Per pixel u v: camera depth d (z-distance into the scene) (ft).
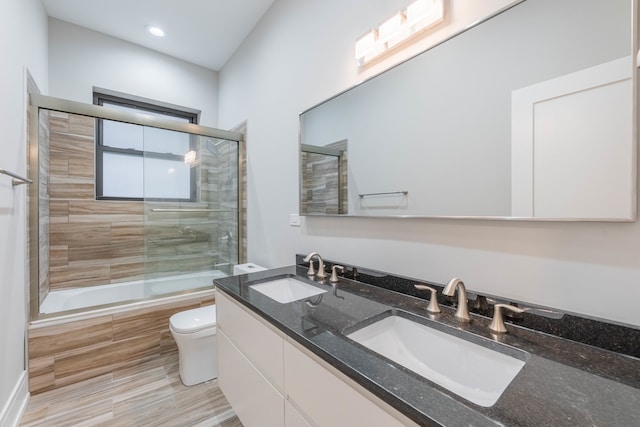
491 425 1.60
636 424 1.62
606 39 2.48
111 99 9.33
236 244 9.43
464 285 3.26
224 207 9.95
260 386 3.64
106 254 8.82
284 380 3.15
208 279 9.32
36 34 6.75
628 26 2.38
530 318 2.84
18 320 5.24
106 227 8.83
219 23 8.21
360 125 4.85
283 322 3.10
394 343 3.32
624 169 2.39
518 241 3.05
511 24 3.07
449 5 3.66
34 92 6.65
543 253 2.88
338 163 5.30
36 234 6.17
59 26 8.14
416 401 1.81
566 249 2.74
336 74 5.41
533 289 2.94
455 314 3.26
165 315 7.41
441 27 3.75
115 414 5.13
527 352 2.42
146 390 5.83
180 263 9.25
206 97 10.85
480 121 3.33
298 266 6.13
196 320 6.15
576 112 2.64
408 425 1.85
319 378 2.62
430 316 3.22
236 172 9.45
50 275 7.92
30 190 6.12
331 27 5.50
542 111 2.85
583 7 2.61
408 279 4.06
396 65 4.26
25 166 5.82
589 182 2.56
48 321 5.98
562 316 2.66
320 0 5.77
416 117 4.01
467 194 3.45
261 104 8.00
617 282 2.46
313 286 4.78
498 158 3.18
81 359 6.25
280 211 7.18
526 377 2.08
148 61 9.57
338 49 5.34
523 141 2.98
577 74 2.64
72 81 8.32
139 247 9.37
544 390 1.93
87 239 8.52
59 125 8.05
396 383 2.00
